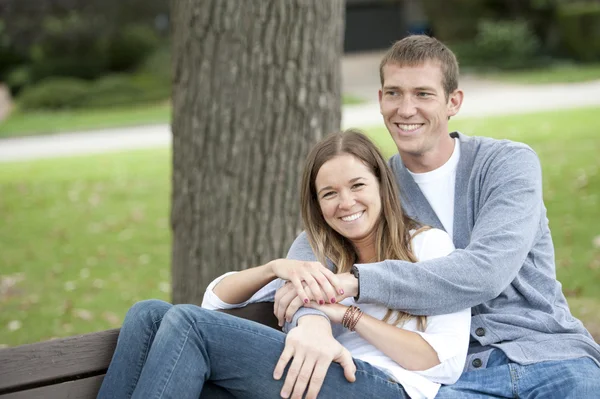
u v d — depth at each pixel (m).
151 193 18.52
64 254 13.98
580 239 12.34
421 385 4.41
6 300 11.62
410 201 5.19
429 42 5.09
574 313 8.04
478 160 5.05
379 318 4.75
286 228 7.37
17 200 18.69
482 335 4.68
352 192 4.79
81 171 21.98
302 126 7.32
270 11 7.14
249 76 7.21
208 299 4.98
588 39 42.00
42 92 41.19
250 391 4.32
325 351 4.29
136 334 4.37
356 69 49.28
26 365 4.31
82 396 4.41
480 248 4.57
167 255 13.55
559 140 20.59
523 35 43.44
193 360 4.18
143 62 47.09
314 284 4.51
